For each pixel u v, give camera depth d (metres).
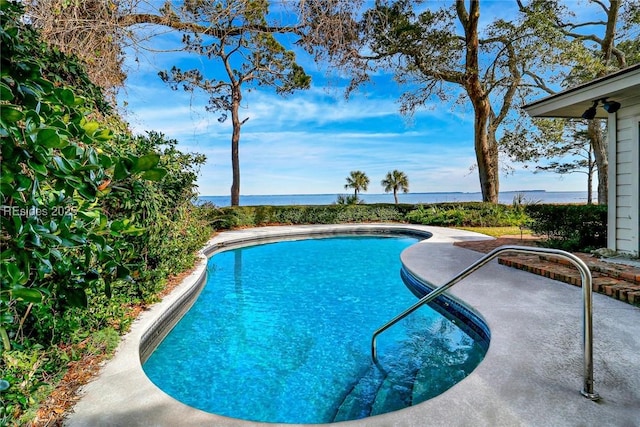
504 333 3.49
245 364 4.05
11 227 1.05
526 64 14.11
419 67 14.75
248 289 7.27
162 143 5.51
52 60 3.23
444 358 4.15
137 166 1.17
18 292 1.01
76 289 1.36
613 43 14.50
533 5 14.13
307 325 5.27
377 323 5.33
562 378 2.65
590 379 2.41
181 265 6.46
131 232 1.48
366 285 7.55
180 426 2.24
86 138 1.23
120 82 4.19
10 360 2.09
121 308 3.86
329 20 3.95
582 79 13.68
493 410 2.29
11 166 1.01
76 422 2.25
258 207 16.30
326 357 4.22
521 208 15.07
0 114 0.92
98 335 3.25
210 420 2.30
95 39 3.39
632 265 5.41
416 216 16.61
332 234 14.87
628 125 6.00
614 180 6.25
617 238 6.27
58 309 2.56
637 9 13.82
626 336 3.37
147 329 3.98
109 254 1.39
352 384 3.61
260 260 10.24
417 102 16.23
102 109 4.09
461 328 4.79
